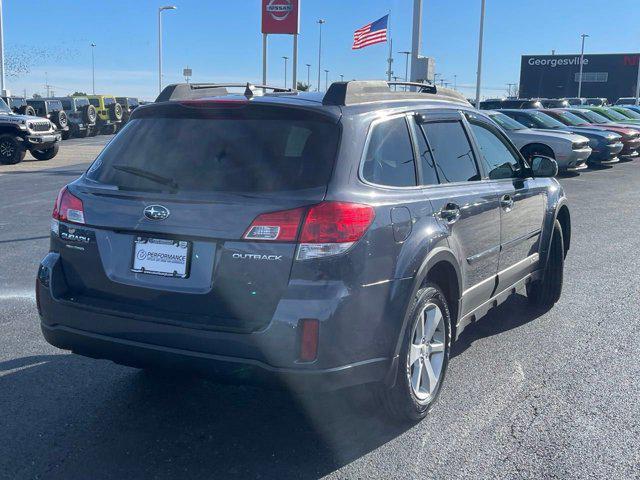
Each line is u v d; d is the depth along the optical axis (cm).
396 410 402
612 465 371
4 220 1099
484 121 545
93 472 362
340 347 347
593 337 577
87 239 384
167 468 367
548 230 610
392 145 408
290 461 375
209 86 449
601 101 4656
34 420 417
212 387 469
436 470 366
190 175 371
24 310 630
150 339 360
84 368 498
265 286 344
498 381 483
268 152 367
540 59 8075
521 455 381
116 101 4534
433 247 404
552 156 1806
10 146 2214
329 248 344
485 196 486
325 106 381
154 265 365
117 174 393
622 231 1066
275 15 2128
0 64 3159
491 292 514
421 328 413
